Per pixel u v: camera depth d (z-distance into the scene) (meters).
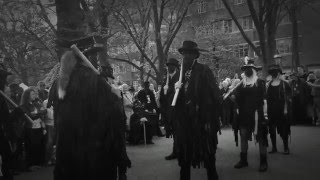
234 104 8.11
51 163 9.45
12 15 14.50
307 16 38.81
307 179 6.75
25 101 9.02
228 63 33.03
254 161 8.63
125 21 18.44
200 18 32.03
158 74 19.62
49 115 9.41
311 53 38.88
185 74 5.70
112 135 3.90
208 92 5.56
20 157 8.69
